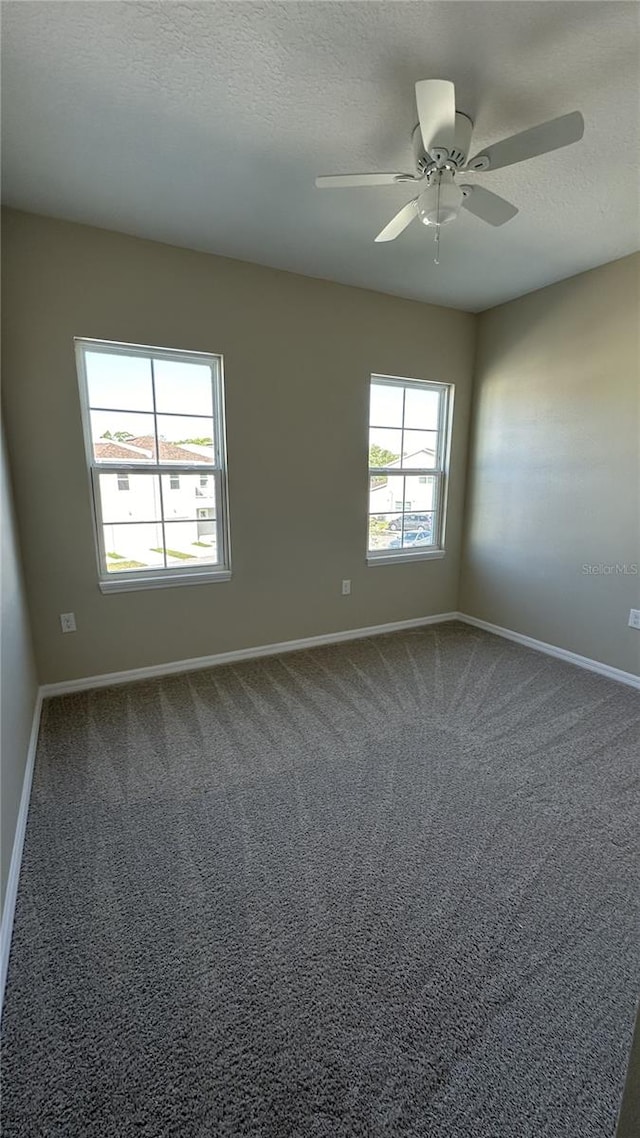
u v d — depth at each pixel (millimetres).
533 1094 1019
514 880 1559
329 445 3383
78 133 1737
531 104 1601
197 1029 1132
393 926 1396
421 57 1412
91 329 2543
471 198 1790
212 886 1527
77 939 1350
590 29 1318
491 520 3861
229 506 3100
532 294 3344
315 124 1695
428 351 3648
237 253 2773
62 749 2262
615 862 1635
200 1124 967
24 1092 1013
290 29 1324
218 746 2297
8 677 1796
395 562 3859
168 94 1549
